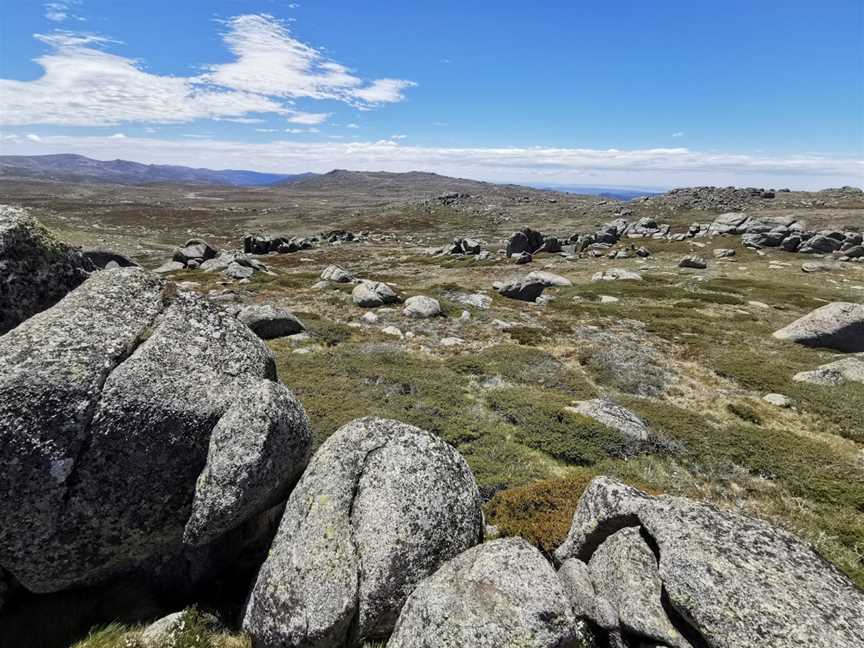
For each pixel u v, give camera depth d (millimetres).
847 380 21828
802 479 13688
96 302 8812
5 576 7508
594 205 179875
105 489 7434
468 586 6715
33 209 147375
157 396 7887
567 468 14602
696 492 13289
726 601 5949
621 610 6832
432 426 16438
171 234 121938
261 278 48656
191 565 8367
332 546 7363
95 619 7379
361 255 86125
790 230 79438
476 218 159375
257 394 8250
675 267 64688
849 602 5906
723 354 25906
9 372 7109
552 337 29547
